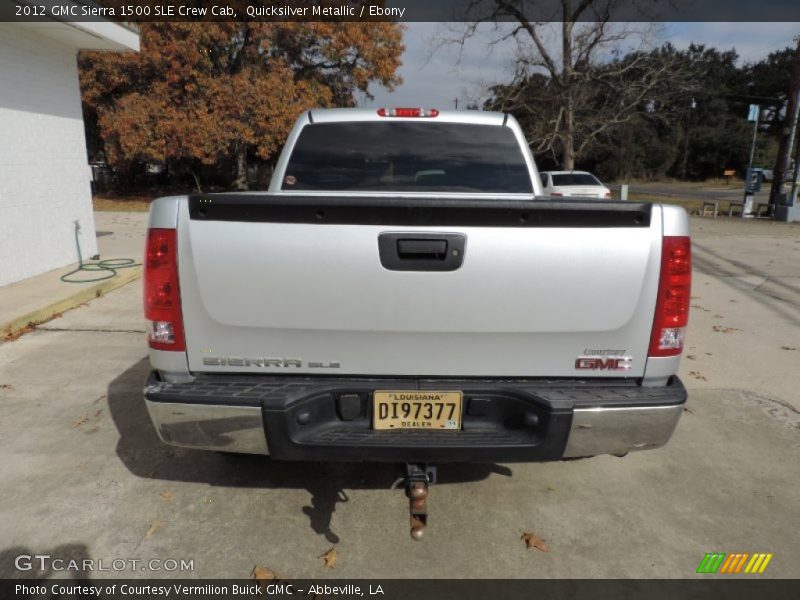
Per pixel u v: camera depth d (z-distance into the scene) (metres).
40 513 2.79
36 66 7.63
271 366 2.34
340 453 2.25
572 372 2.36
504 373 2.37
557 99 25.73
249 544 2.61
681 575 2.46
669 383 2.41
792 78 18.11
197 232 2.22
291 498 2.96
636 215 2.22
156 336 2.31
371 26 24.28
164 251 2.24
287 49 24.06
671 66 26.44
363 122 3.77
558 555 2.57
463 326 2.28
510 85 26.25
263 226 2.21
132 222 15.68
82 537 2.63
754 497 3.03
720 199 29.92
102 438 3.53
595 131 26.47
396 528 2.74
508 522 2.80
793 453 3.49
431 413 2.32
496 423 2.35
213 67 22.70
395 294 2.25
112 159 21.73
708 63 58.47
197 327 2.29
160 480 3.09
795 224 17.16
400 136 3.77
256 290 2.24
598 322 2.29
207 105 21.81
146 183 28.02
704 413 4.04
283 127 21.64
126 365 4.75
